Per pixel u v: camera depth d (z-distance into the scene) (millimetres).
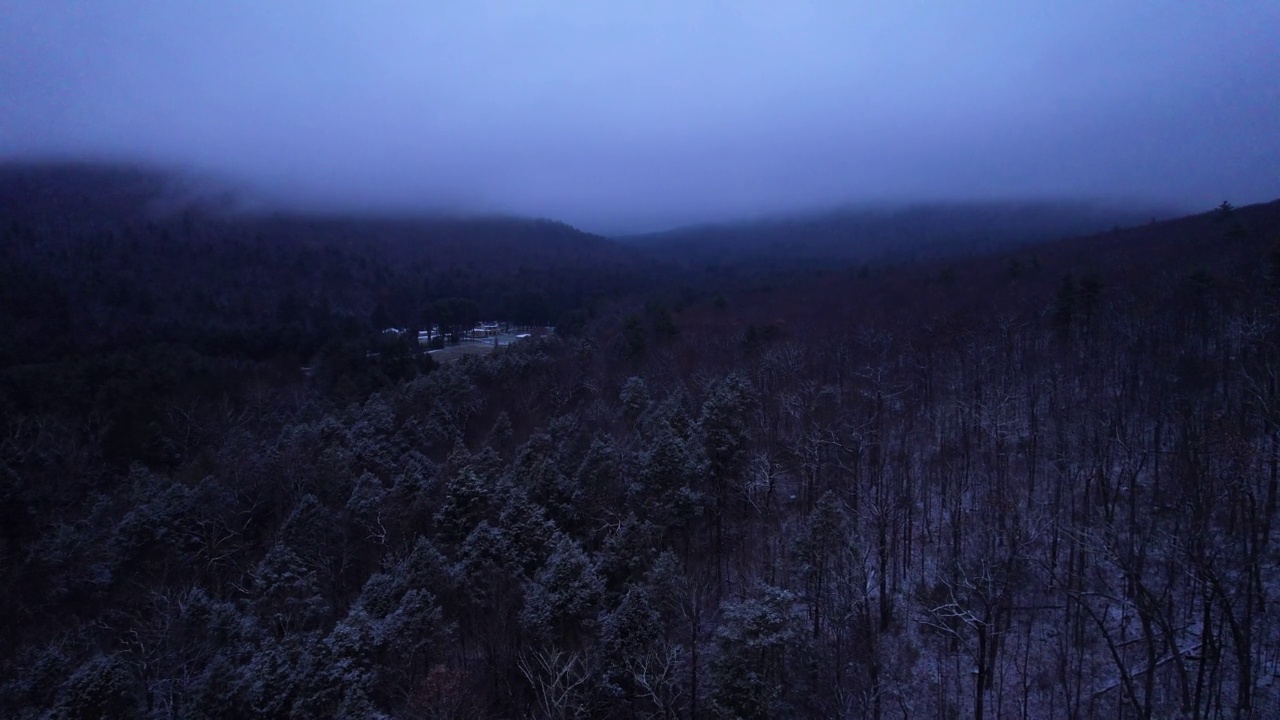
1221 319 48094
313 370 90812
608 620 30250
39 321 98000
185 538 42562
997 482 39062
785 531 40969
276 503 47656
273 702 27359
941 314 70688
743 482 42688
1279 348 39344
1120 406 43062
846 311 84062
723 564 39906
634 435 49812
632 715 28984
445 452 56969
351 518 41938
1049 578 33875
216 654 30812
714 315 96562
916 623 34531
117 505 50219
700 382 60812
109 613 38375
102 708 28125
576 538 39969
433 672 28703
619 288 163500
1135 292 60906
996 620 29938
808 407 49969
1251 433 35031
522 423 62219
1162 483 37156
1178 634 28797
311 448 52750
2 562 44500
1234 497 29844
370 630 30266
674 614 31766
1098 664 30688
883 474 43594
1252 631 29250
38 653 34844
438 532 39781
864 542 38812
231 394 76250
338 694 27531
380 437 55719
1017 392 47969
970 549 36625
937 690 31297
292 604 35156
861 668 32000
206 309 127312
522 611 32344
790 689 29281
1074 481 38156
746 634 28688
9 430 63094
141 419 64562
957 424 48156
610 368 73562
